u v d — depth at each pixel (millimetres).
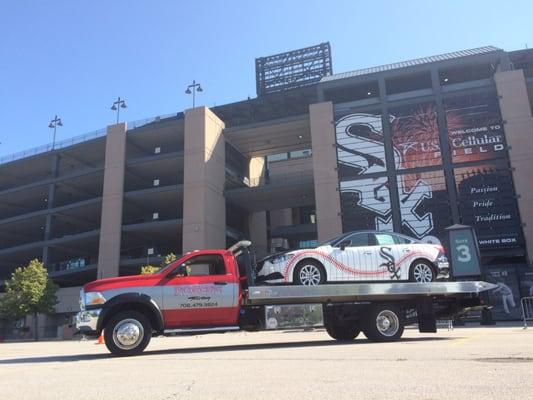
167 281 11594
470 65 43688
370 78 45125
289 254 12188
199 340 20375
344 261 12367
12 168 62906
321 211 42688
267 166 62969
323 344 12836
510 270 35406
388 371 7102
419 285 12516
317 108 45312
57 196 62562
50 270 55531
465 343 11641
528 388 5621
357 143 43469
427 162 41500
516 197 39000
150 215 57594
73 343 28141
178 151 52375
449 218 39875
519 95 41031
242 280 12305
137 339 11203
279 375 7043
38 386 6777
